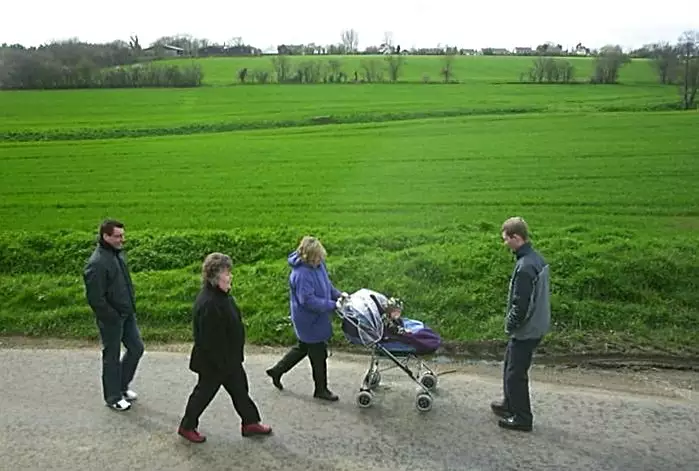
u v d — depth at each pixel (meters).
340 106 44.94
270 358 9.73
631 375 9.21
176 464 6.57
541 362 9.70
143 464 6.57
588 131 31.88
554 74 54.28
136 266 14.12
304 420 7.49
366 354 9.88
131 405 7.94
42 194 21.34
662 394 8.48
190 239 15.09
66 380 8.78
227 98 49.50
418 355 8.00
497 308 11.45
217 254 6.86
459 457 6.66
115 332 7.63
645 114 36.81
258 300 11.88
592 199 19.25
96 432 7.24
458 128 34.69
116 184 22.89
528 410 7.18
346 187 21.84
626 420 7.52
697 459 6.66
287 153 28.89
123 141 33.00
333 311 7.83
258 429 7.10
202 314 6.72
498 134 32.22
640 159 24.83
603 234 15.31
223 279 6.76
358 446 6.90
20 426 7.39
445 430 7.23
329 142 31.70
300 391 8.32
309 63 63.91
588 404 7.98
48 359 9.66
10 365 9.40
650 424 7.43
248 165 26.30
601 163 24.34
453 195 20.25
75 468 6.51
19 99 46.47
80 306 11.86
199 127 37.53
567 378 9.09
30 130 35.34
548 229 16.03
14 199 20.61
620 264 12.47
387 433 7.17
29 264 14.32
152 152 29.50
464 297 11.66
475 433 7.17
